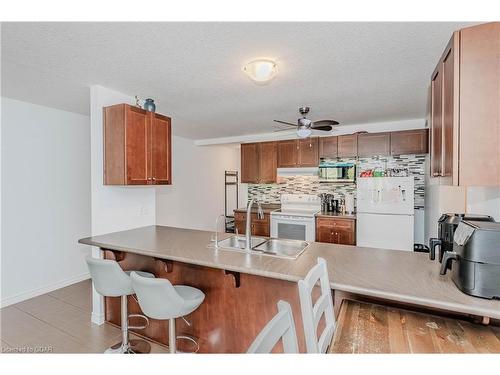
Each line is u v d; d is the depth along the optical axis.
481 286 1.15
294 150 4.68
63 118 3.37
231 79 2.35
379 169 4.25
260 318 1.79
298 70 2.17
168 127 2.81
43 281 3.15
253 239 2.38
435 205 3.05
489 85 1.08
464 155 1.12
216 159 6.30
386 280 1.37
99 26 1.52
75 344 2.16
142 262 2.30
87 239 2.33
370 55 1.91
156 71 2.17
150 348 2.13
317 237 4.18
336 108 3.29
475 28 1.09
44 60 1.96
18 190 2.93
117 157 2.40
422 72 2.20
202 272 2.00
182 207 5.31
